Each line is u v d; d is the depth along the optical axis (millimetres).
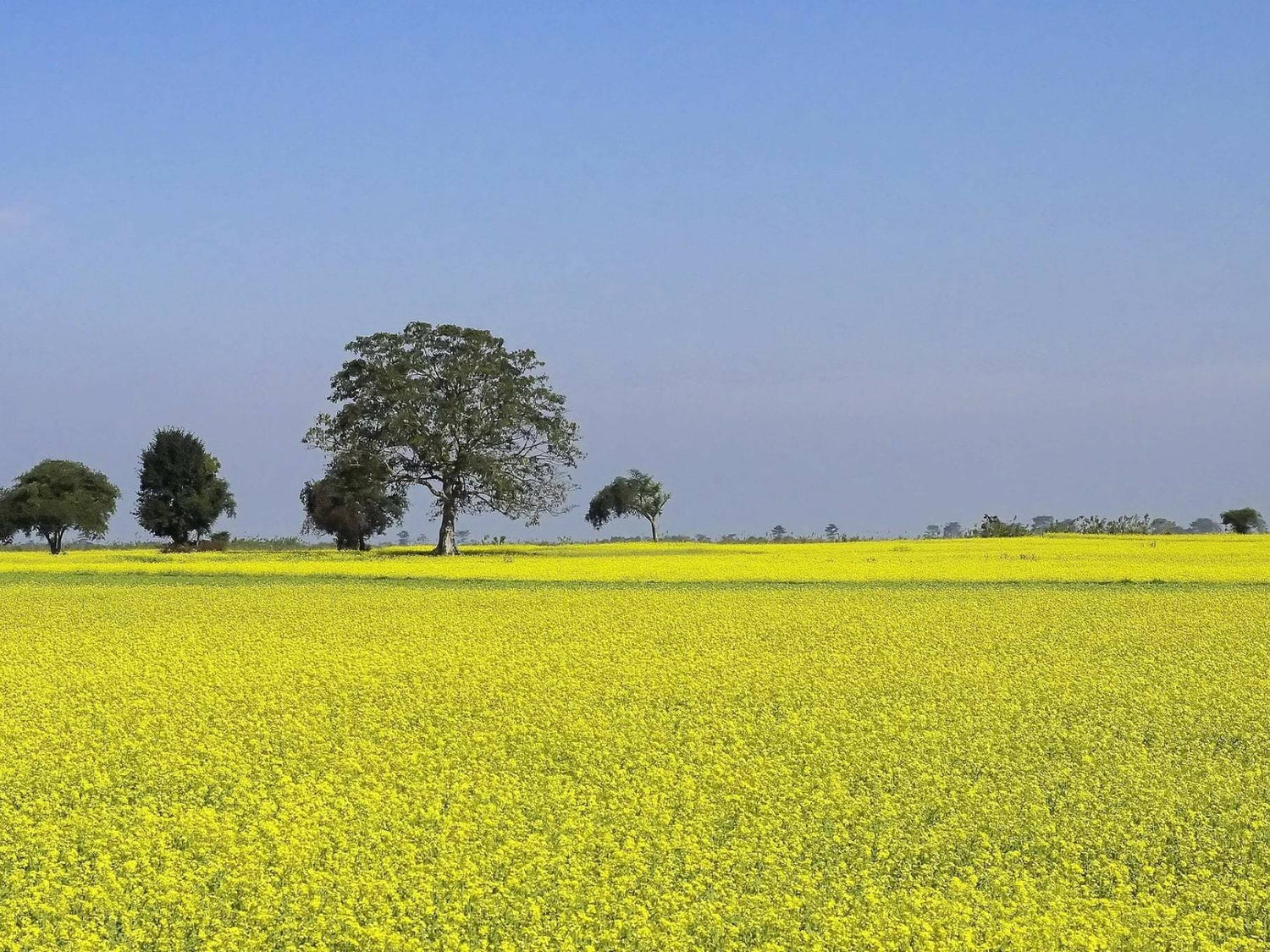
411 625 31547
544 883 10773
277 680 22188
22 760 15625
